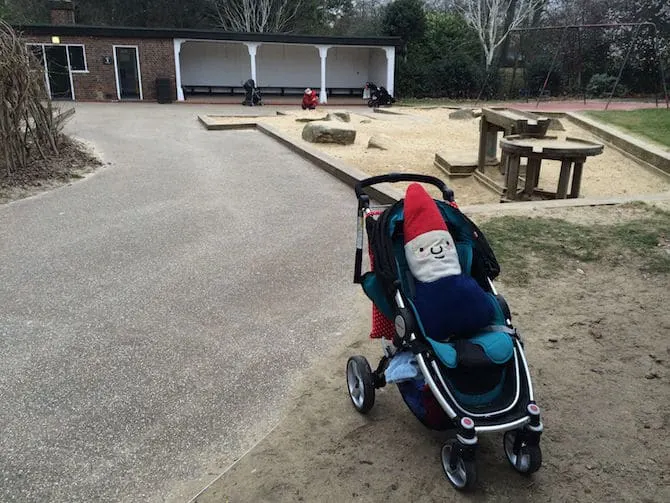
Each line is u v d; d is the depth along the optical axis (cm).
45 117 1168
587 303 527
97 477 329
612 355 444
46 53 2725
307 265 642
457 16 3894
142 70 2839
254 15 4072
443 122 1945
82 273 620
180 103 2803
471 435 289
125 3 4100
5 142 1018
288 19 4219
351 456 340
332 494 311
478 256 371
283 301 554
